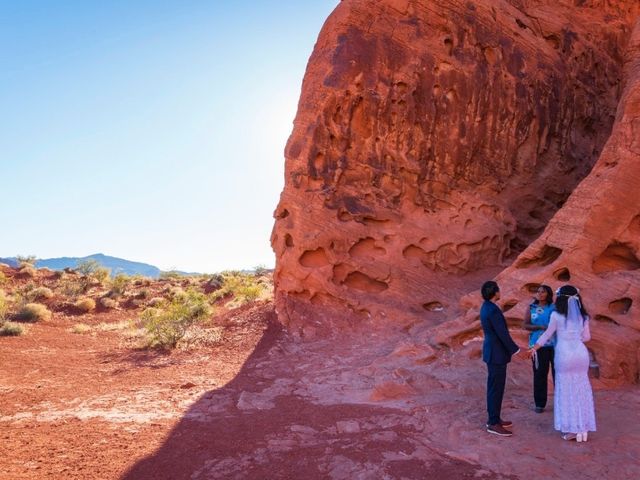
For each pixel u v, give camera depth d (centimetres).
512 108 1552
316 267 1388
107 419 779
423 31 1487
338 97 1416
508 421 664
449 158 1489
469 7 1525
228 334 1478
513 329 973
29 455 626
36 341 1566
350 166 1423
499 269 1511
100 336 1748
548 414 723
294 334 1349
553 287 974
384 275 1376
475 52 1523
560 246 1005
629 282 912
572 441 622
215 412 803
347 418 738
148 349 1429
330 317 1351
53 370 1179
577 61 1722
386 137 1441
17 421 782
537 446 611
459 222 1492
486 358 664
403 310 1320
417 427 689
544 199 1659
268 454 612
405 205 1459
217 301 2602
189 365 1205
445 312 1327
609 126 1798
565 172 1675
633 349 847
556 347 645
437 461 580
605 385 828
